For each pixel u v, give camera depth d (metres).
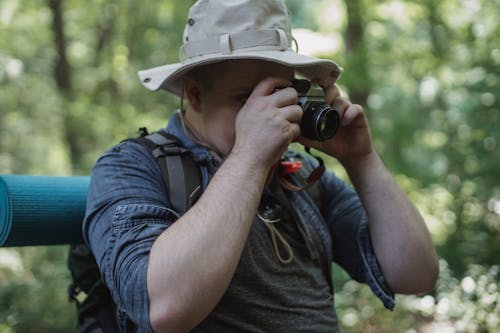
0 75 9.80
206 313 1.25
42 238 1.63
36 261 6.08
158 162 1.51
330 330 1.65
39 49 10.48
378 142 6.26
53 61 9.23
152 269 1.23
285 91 1.39
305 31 6.30
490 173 4.84
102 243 1.36
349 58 6.16
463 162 5.20
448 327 4.09
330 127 1.53
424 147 6.57
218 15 1.50
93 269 1.63
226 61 1.49
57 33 8.88
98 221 1.40
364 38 6.76
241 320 1.46
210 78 1.53
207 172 1.52
